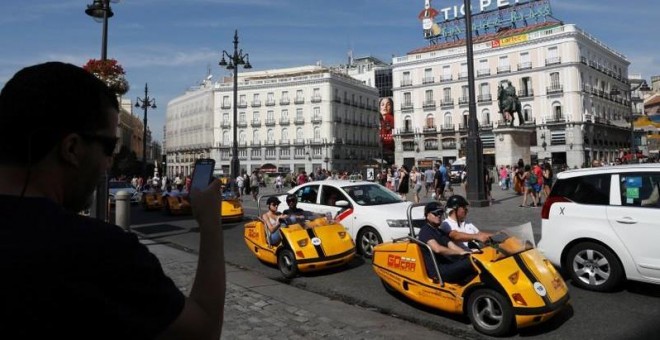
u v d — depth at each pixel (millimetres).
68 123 1158
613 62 73438
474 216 14219
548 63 63594
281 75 89688
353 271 8141
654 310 5590
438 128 72375
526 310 4672
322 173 34594
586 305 5816
